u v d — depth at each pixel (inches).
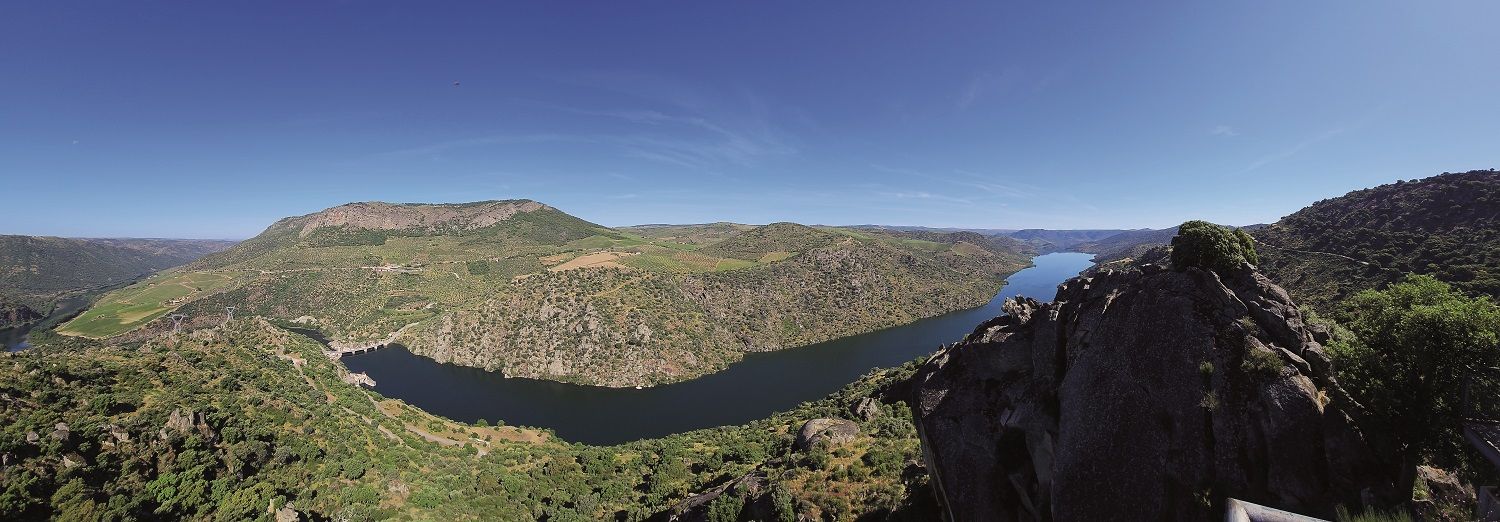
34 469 1961.1
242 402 3203.7
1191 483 844.6
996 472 1078.4
